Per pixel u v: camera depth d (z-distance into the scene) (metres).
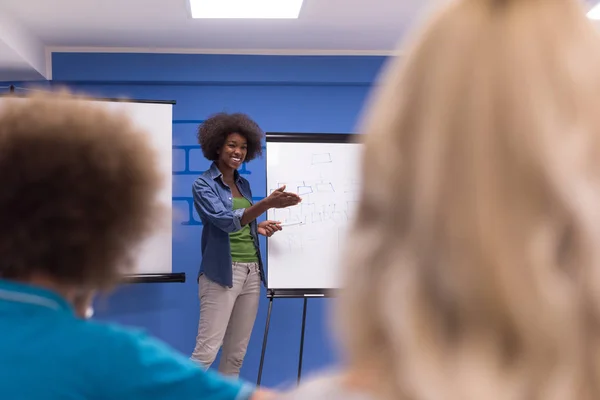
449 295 0.31
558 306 0.29
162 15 3.42
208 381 0.65
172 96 4.01
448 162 0.32
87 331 0.61
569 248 0.31
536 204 0.31
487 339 0.30
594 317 0.30
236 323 3.18
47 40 3.78
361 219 0.36
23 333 0.59
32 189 0.61
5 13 3.26
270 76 4.01
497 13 0.35
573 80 0.33
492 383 0.29
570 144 0.31
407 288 0.32
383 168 0.35
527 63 0.33
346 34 3.76
